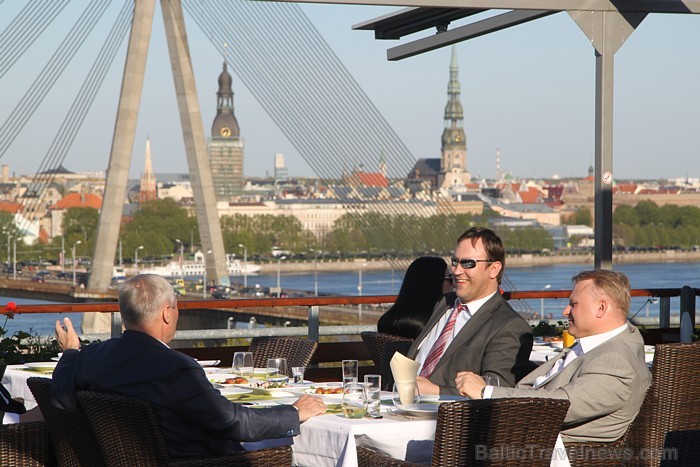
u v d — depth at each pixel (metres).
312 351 6.40
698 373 4.73
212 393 4.02
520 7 7.51
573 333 4.74
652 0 7.92
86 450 4.22
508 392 4.45
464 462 3.70
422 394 4.87
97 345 4.20
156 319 4.10
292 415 4.24
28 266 166.12
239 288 122.25
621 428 4.58
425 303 6.27
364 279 169.50
